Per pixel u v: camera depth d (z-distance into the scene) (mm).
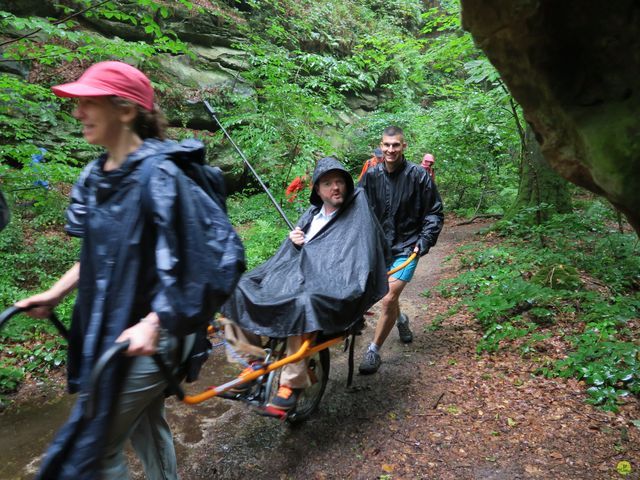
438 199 4023
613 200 1797
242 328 2676
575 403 3100
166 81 9852
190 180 1570
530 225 7746
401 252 3973
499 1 1688
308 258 2984
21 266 5926
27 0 8477
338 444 2891
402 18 19500
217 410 3312
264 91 8883
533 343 3926
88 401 1350
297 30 12812
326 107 9461
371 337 4645
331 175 3168
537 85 1838
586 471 2496
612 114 1670
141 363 1571
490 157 11234
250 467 2695
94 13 4453
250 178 10719
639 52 1569
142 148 1571
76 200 1772
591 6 1583
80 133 8078
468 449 2760
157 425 1985
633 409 2979
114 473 1653
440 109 11531
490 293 4855
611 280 5172
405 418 3131
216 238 1532
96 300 1535
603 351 3434
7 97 4523
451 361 3898
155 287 1534
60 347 4203
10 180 4684
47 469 1448
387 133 3930
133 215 1510
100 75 1560
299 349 2629
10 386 3627
